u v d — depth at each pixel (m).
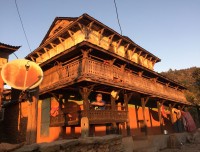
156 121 25.55
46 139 15.48
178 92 29.20
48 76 16.69
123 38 21.73
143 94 18.67
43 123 16.31
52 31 23.73
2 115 17.50
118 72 16.19
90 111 12.59
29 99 7.70
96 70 13.68
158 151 15.78
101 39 20.06
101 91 15.34
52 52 22.33
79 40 18.67
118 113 14.96
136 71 20.30
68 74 14.22
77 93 16.45
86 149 7.08
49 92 14.84
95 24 18.66
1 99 17.33
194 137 24.55
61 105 15.17
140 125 21.72
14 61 8.55
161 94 21.70
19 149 4.88
